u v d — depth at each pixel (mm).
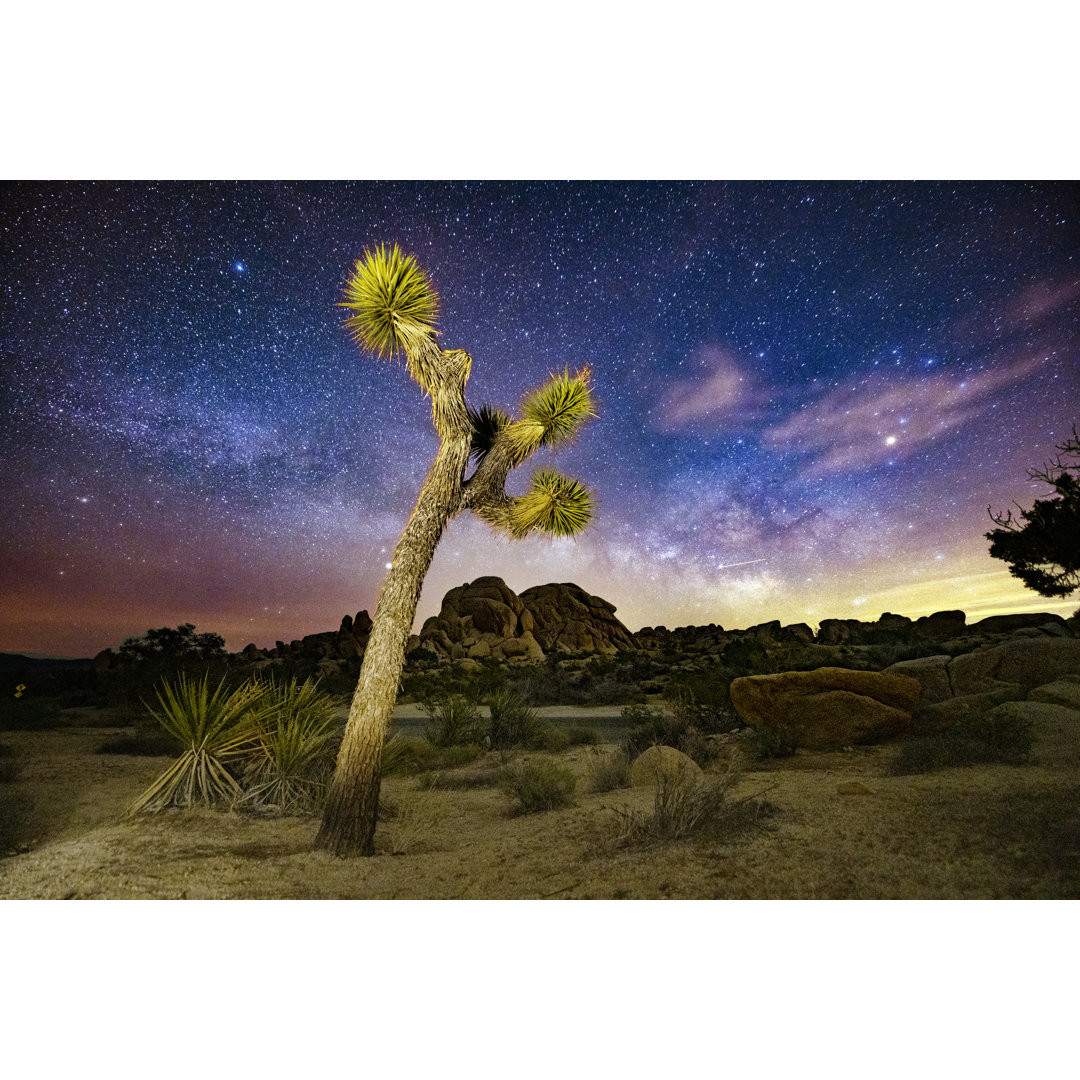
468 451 6379
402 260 6453
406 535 6160
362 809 5668
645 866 4883
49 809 7148
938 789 6312
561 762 10570
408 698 28594
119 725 17844
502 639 52875
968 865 4391
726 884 4445
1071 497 19953
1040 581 21297
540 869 5016
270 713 7922
